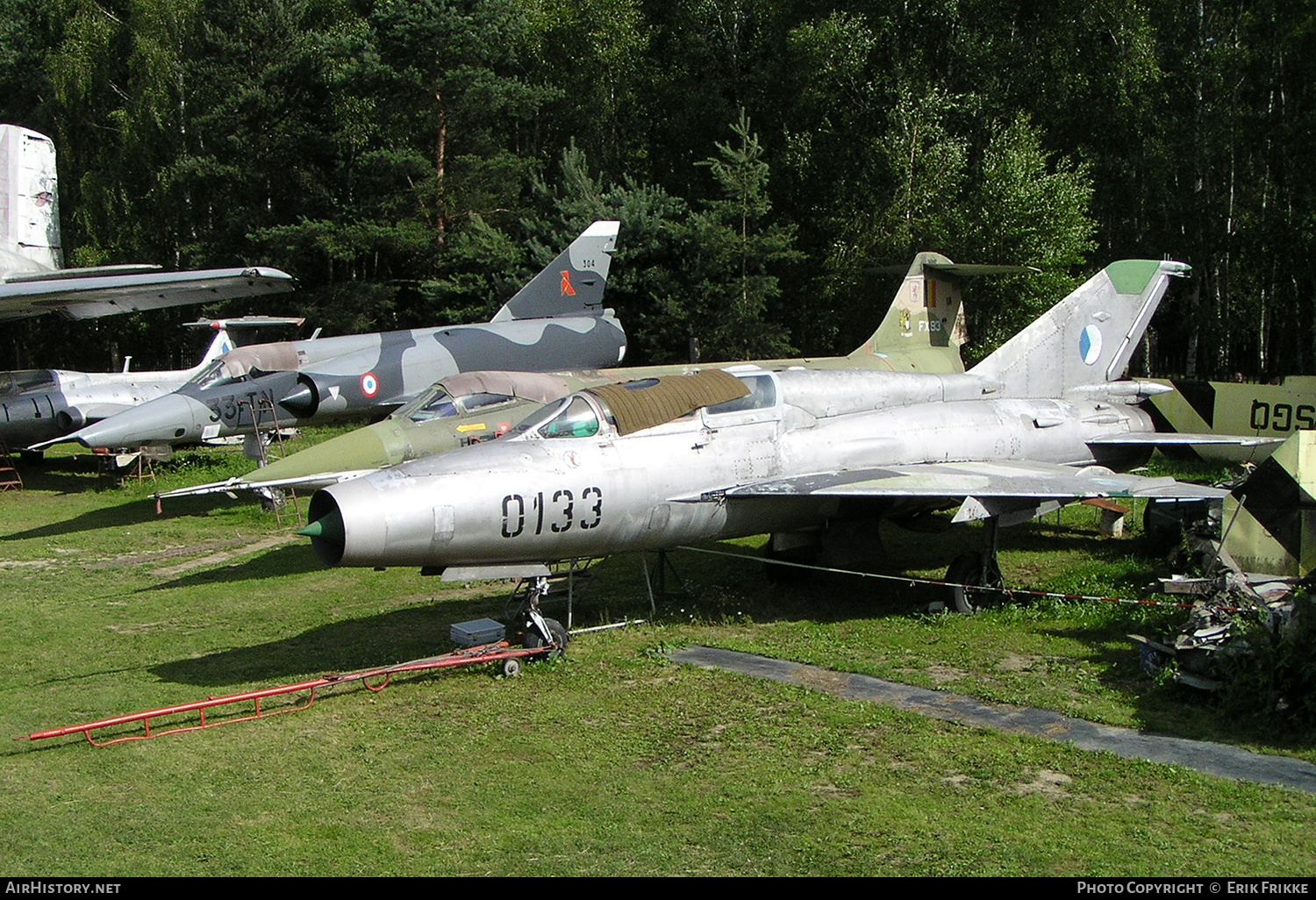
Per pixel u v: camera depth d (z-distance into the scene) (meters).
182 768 7.08
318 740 7.57
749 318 30.83
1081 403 13.43
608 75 39.59
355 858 5.72
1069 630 9.88
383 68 31.48
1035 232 28.00
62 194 45.12
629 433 9.85
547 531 9.20
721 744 7.27
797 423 10.96
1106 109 34.03
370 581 12.94
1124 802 6.20
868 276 31.58
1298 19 28.73
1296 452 8.53
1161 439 12.84
